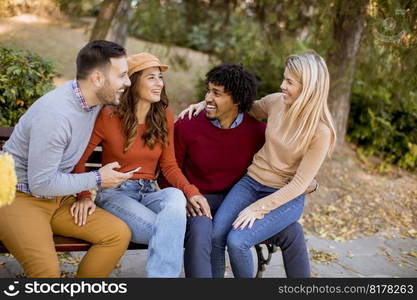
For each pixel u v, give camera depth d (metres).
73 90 2.94
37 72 4.59
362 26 6.36
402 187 6.89
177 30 7.75
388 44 5.66
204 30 8.63
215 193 3.70
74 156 3.04
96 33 6.48
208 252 3.17
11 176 2.30
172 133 3.47
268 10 6.99
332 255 4.73
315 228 5.44
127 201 3.20
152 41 7.63
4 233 2.84
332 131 3.32
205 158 3.61
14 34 10.23
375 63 6.34
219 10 8.04
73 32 11.49
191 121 3.65
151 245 2.99
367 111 7.69
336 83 6.89
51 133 2.80
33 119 2.84
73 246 3.03
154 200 3.26
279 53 6.95
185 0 7.92
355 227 5.57
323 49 6.34
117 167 3.32
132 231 3.14
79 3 6.71
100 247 3.01
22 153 2.94
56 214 3.09
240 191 3.54
